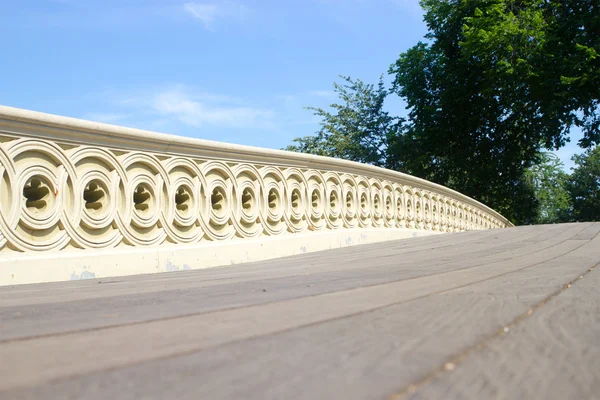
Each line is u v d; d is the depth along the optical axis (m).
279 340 2.30
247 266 8.07
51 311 3.48
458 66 31.78
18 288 5.43
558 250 7.86
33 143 6.21
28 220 6.09
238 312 3.13
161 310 3.33
